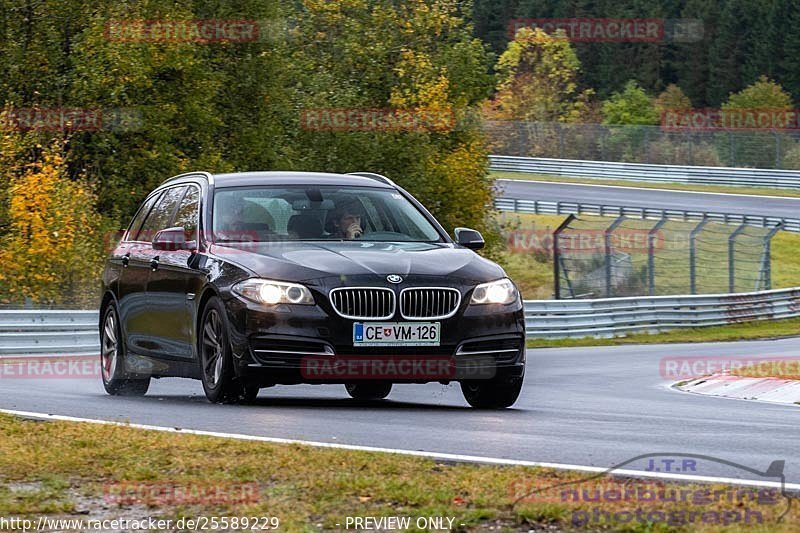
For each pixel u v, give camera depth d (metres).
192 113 102.88
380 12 129.38
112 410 24.14
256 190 28.14
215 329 25.52
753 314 109.19
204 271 26.08
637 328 93.62
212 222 27.19
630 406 30.31
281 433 20.22
